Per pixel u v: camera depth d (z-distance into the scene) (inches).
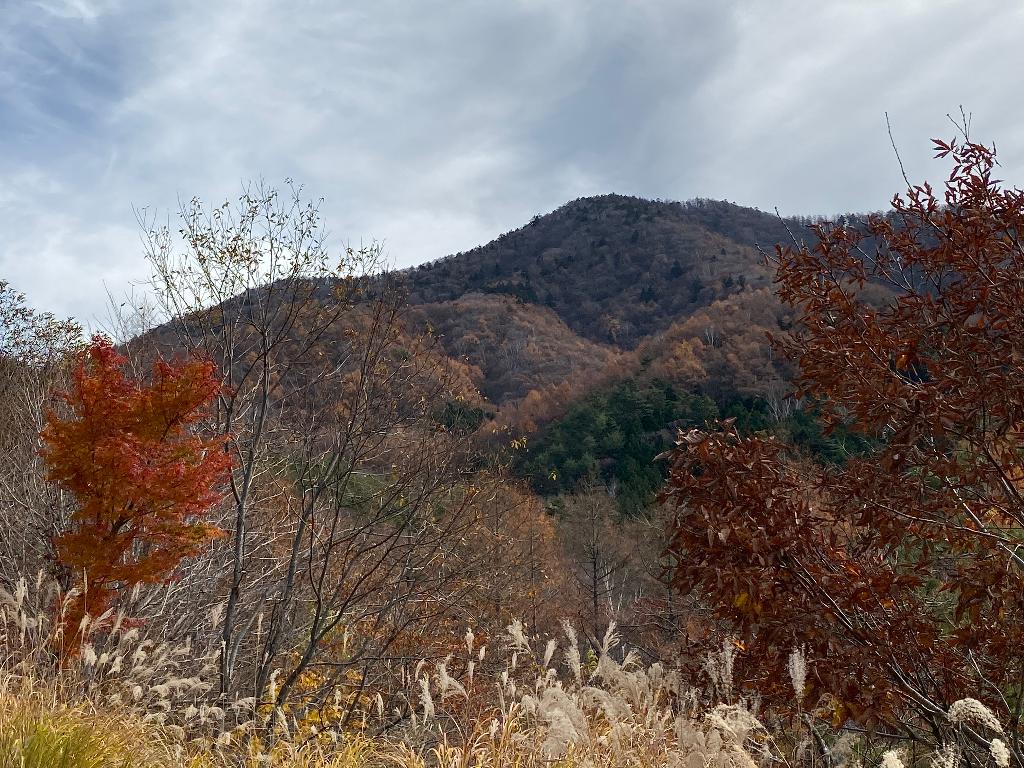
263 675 268.7
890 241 216.1
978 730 177.9
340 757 193.6
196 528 298.5
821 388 216.2
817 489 218.2
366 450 319.6
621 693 157.1
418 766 185.9
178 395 304.0
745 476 203.9
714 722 142.7
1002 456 193.8
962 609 189.5
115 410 294.2
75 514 290.4
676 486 211.0
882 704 177.3
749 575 187.2
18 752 156.6
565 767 155.3
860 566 203.8
